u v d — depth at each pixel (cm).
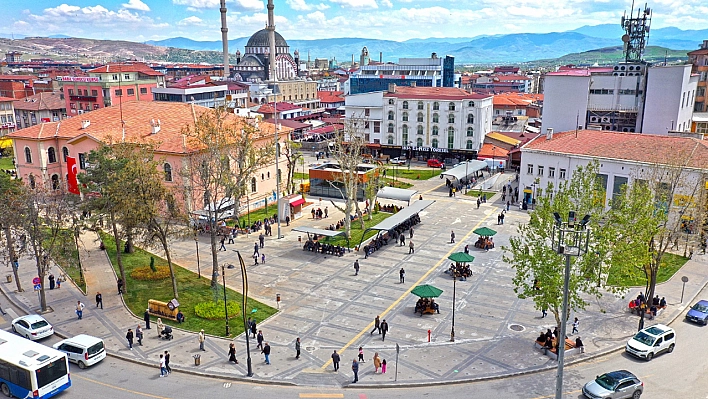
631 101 10000
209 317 4628
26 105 13925
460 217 7894
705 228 6238
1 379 3534
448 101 11812
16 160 8444
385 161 12200
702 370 3859
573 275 3944
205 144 6247
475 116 11712
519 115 15875
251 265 5928
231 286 5328
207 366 3888
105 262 6022
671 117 9500
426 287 4591
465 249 6147
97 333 4409
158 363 3922
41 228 4956
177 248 6481
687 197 5503
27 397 3409
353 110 12838
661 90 9506
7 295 5184
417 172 11219
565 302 3064
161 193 4909
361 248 6494
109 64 14050
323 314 4722
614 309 4878
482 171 11106
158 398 3506
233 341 4272
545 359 4000
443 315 4719
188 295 5103
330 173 9138
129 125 8112
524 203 8262
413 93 12488
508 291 5241
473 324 4550
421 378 3731
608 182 7194
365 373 3797
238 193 5672
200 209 6925
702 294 5209
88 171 5206
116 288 5309
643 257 4431
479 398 3506
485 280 5512
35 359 3450
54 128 8356
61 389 3534
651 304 4788
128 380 3725
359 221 7669
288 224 7562
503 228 7312
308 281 5472
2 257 6050
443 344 4209
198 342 4247
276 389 3622
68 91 13850
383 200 9050
